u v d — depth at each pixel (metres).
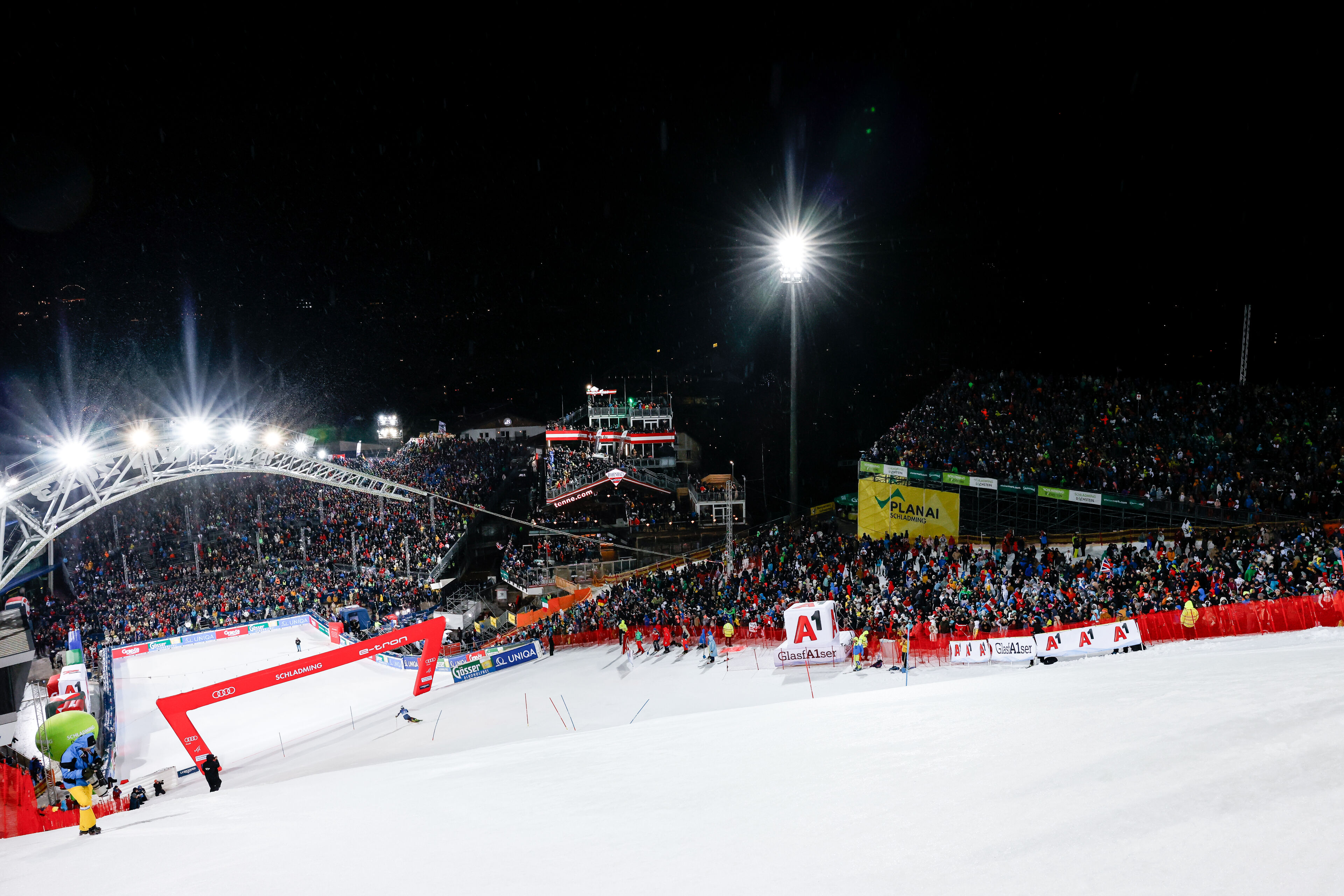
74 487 32.38
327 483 53.00
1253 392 36.81
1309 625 16.95
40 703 33.34
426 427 127.56
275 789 13.68
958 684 12.40
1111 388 40.97
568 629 38.41
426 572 54.59
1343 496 27.34
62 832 12.73
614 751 10.01
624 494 66.44
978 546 34.56
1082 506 33.22
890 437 44.34
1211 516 29.11
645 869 3.69
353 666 41.47
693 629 30.39
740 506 62.03
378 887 4.35
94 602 50.50
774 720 10.35
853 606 25.62
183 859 6.56
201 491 75.81
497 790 7.96
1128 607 20.62
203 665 42.28
